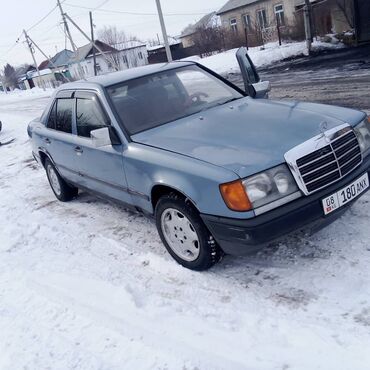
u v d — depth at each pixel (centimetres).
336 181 307
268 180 289
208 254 331
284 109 371
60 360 280
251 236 287
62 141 497
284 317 277
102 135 371
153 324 297
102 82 436
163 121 398
